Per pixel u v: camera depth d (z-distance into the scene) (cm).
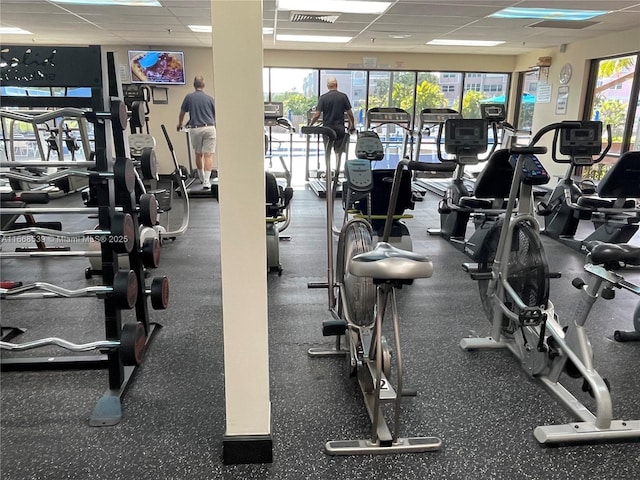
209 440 212
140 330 245
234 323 185
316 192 820
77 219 622
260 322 186
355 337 241
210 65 917
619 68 744
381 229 425
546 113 909
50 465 196
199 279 414
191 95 788
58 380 259
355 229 265
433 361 282
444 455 204
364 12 581
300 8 561
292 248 512
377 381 200
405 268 172
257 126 168
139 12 592
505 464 200
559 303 371
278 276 425
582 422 220
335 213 686
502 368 274
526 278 262
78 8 572
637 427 214
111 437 213
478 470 196
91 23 672
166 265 450
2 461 198
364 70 974
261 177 172
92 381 259
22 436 214
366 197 411
